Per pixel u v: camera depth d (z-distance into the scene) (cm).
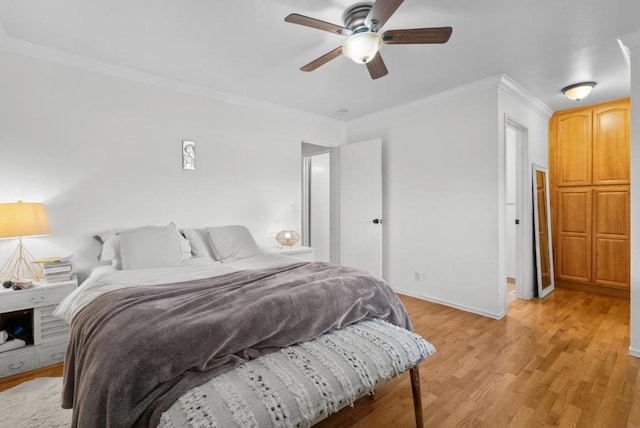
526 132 373
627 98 367
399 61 271
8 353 209
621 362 226
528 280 378
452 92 337
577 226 408
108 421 103
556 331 281
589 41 238
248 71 290
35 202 246
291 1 189
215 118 341
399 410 177
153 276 212
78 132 264
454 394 190
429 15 204
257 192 375
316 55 259
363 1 189
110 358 111
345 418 171
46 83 250
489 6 195
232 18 207
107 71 275
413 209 383
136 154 292
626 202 371
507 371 215
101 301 157
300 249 369
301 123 418
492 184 312
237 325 134
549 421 166
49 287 221
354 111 415
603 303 360
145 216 297
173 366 115
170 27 217
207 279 199
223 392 112
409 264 389
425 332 279
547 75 302
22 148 241
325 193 582
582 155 402
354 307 178
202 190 332
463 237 336
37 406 177
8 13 201
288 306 152
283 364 133
